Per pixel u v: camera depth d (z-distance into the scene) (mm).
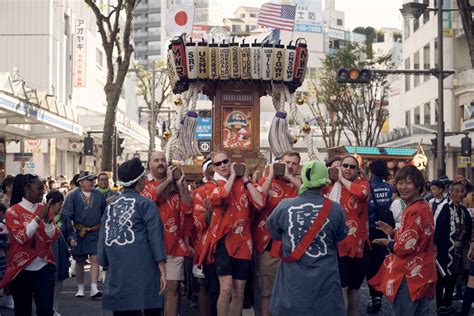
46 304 9109
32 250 9023
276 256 9117
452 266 11562
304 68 12492
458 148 37031
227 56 12375
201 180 11789
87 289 15109
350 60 48312
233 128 12875
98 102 51000
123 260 7547
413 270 7832
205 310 9992
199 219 9438
